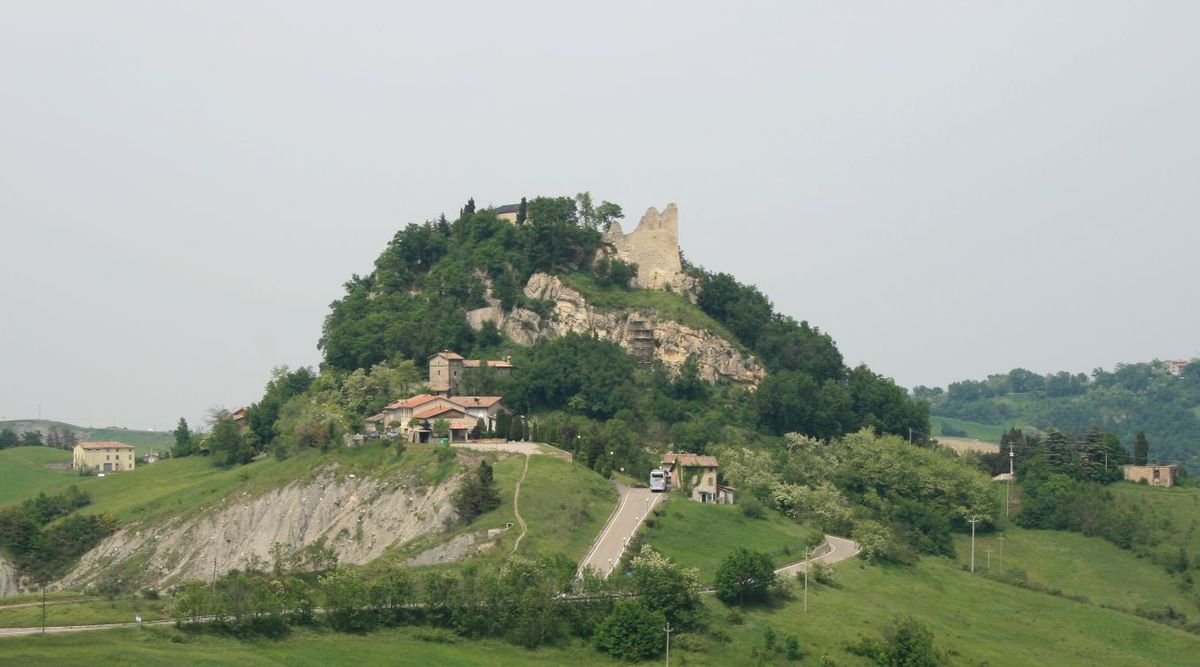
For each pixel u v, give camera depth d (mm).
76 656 176750
